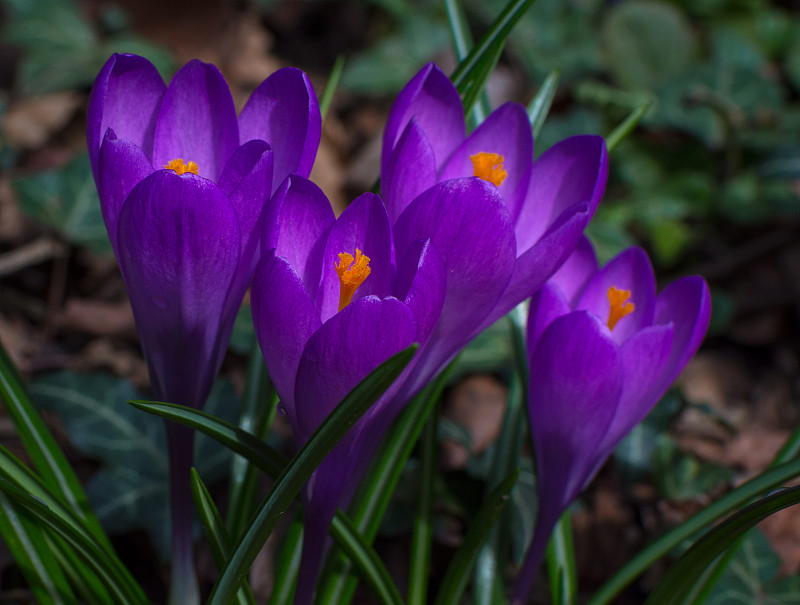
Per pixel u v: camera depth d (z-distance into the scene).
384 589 0.39
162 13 1.03
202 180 0.31
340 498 0.34
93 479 0.53
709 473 0.59
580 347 0.34
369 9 1.20
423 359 0.33
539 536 0.37
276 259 0.31
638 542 0.58
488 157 0.34
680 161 0.94
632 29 0.98
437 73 0.34
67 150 0.90
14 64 0.99
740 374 0.76
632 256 0.37
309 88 0.34
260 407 0.42
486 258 0.32
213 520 0.35
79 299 0.75
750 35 1.13
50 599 0.38
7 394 0.40
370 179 0.92
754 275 0.83
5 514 0.38
